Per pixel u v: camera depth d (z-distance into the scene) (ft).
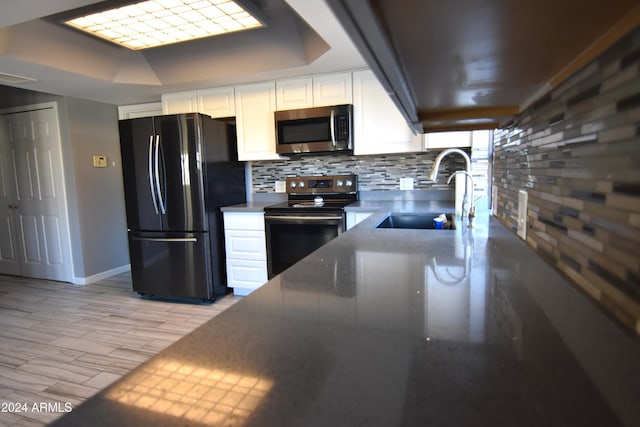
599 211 1.60
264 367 1.56
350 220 9.70
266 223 10.37
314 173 11.78
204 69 10.30
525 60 1.96
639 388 1.23
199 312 10.14
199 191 10.30
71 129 12.46
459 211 6.68
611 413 1.20
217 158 10.87
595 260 1.63
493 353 1.63
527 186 2.93
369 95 9.87
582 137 1.80
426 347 1.71
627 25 1.36
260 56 9.62
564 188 2.04
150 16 7.47
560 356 1.59
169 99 11.98
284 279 2.93
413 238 4.65
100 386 6.65
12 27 7.70
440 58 1.92
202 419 1.24
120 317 9.87
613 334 1.40
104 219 13.65
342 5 1.07
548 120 2.37
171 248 10.73
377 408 1.26
